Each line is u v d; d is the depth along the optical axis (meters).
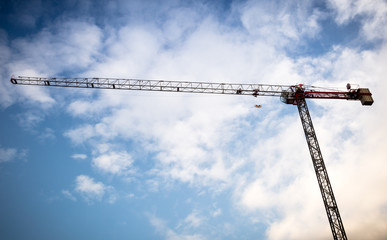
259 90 85.44
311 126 76.62
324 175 69.00
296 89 81.19
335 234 60.97
